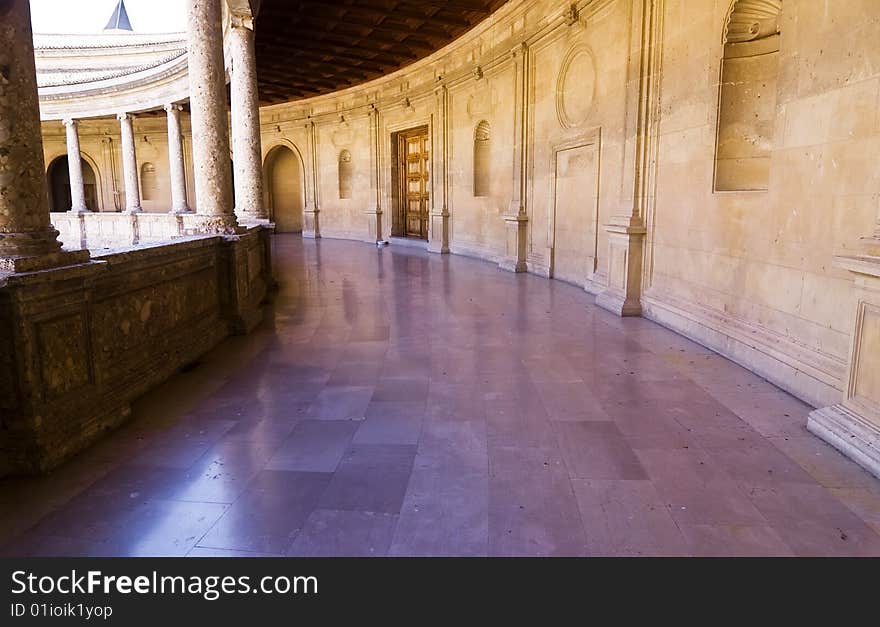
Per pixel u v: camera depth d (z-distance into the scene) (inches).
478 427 156.6
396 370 207.8
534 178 442.3
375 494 122.2
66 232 841.5
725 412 166.7
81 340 147.2
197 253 232.8
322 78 724.0
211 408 172.7
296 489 124.6
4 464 129.7
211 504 118.7
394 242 722.8
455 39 553.0
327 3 470.3
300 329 273.4
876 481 126.7
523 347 236.2
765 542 104.7
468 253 571.2
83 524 111.6
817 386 168.6
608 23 324.8
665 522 111.1
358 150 778.8
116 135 1023.6
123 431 156.0
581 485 125.3
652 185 284.8
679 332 257.3
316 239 837.2
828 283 167.8
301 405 174.4
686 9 249.8
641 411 167.6
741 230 214.4
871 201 151.4
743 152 230.2
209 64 270.1
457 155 580.4
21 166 132.8
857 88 156.2
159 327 200.7
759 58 223.6
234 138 375.2
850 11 157.9
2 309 125.9
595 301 329.4
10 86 130.2
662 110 273.6
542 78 421.1
